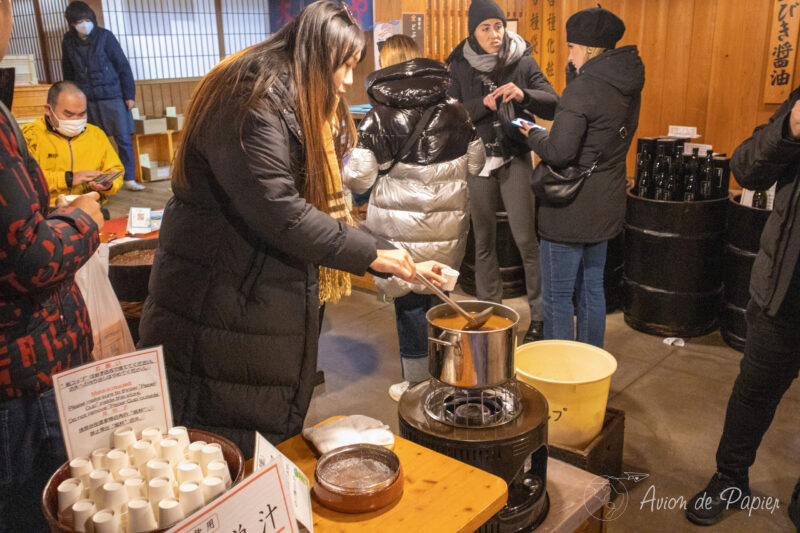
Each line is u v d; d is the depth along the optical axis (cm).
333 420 146
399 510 118
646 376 332
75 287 147
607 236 296
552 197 293
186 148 145
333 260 145
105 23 824
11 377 131
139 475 98
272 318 152
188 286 153
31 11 848
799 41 380
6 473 135
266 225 141
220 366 154
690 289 364
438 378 151
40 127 348
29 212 119
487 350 145
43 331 134
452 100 274
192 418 158
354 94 623
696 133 402
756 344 209
